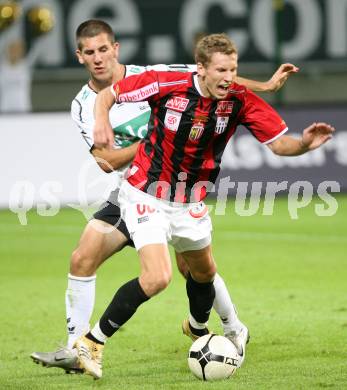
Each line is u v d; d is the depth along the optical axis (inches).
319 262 1576.0
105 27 951.6
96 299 1321.4
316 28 2915.8
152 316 1183.6
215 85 814.5
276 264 1563.7
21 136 2251.5
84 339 848.3
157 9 2839.6
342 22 2920.8
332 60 2935.5
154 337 1067.3
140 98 844.0
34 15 2696.9
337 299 1270.9
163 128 847.1
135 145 908.6
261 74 2866.6
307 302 1253.1
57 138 2268.7
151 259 829.2
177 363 943.0
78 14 2819.9
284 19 2898.6
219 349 858.8
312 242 1786.4
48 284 1427.2
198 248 874.1
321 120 2405.3
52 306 1261.1
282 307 1222.9
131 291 832.3
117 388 839.1
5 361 964.6
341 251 1685.5
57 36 2817.4
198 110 837.8
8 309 1242.6
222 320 944.3
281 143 856.3
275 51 2583.7
